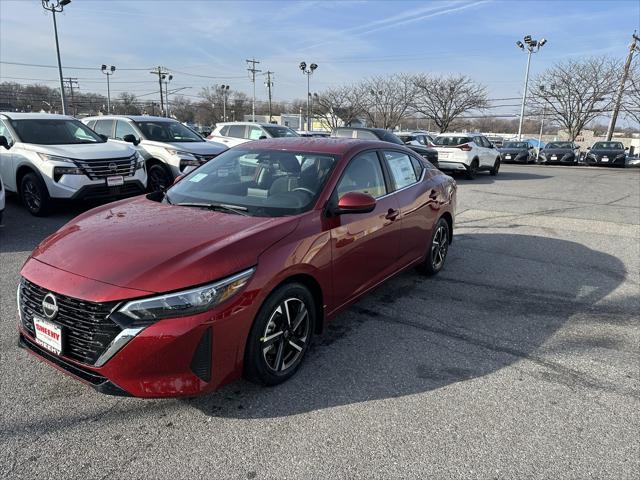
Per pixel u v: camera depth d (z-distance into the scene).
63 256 2.80
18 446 2.51
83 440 2.56
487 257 6.32
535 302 4.71
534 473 2.39
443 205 5.30
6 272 5.12
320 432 2.67
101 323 2.47
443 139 17.38
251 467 2.39
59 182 7.48
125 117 11.09
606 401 3.04
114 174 7.98
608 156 24.91
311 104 57.56
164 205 3.62
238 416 2.79
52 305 2.60
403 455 2.50
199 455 2.47
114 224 3.16
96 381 2.55
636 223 8.83
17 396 2.93
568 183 15.81
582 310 4.53
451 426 2.75
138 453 2.47
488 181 16.19
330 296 3.42
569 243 7.17
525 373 3.36
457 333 3.97
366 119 51.44
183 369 2.52
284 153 3.99
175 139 10.83
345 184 3.69
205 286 2.55
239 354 2.72
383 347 3.68
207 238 2.86
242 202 3.52
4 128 8.43
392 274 4.39
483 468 2.42
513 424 2.78
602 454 2.54
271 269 2.82
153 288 2.47
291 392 3.04
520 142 29.14
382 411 2.87
